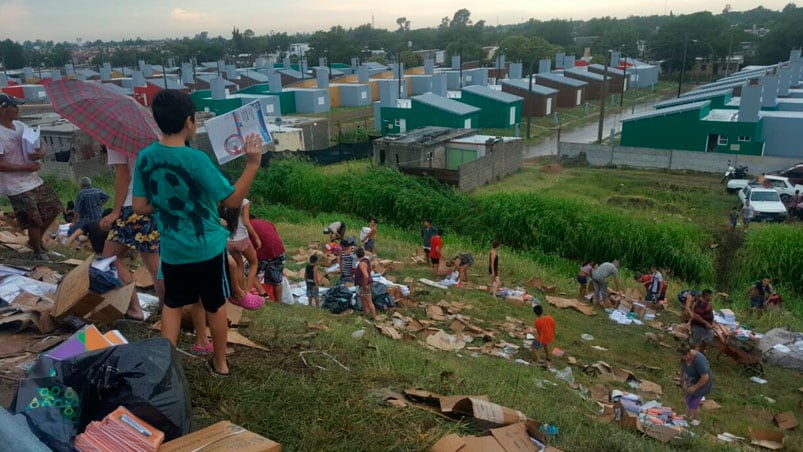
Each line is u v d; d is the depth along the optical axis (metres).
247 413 4.47
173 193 3.76
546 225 21.61
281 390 4.86
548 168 36.31
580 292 16.67
